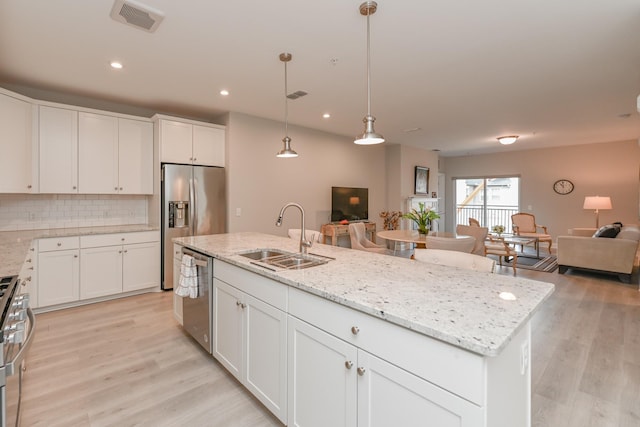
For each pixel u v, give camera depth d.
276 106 4.30
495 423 0.99
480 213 8.99
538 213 7.78
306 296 1.48
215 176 4.41
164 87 3.58
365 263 1.98
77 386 2.06
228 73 3.19
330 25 2.32
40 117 3.34
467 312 1.14
